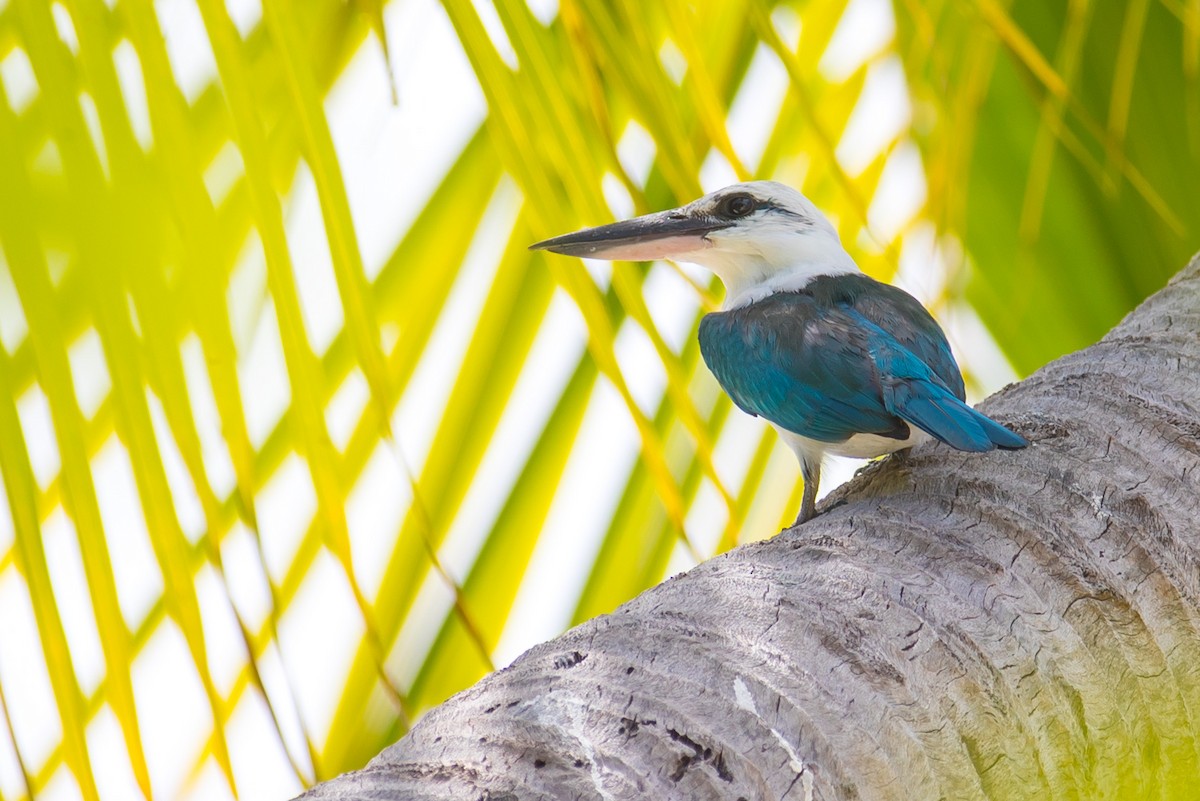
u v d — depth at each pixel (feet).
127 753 15.40
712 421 30.45
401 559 26.53
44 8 16.12
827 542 17.46
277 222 16.56
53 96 16.03
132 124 16.37
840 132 30.53
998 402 21.61
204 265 16.39
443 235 27.58
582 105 20.80
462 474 27.12
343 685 26.04
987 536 17.30
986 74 26.37
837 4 29.58
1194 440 18.72
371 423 26.55
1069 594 16.65
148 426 15.72
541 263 27.81
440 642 26.58
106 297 15.85
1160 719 16.55
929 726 14.93
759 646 15.14
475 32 17.76
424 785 13.93
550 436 27.68
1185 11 26.76
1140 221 30.12
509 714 14.62
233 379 16.24
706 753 13.99
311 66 17.19
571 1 19.01
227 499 23.77
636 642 15.30
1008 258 30.35
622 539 28.35
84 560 15.43
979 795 14.92
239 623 15.75
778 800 13.82
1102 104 29.63
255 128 16.72
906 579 16.40
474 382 27.43
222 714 15.60
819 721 14.44
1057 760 15.74
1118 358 21.03
